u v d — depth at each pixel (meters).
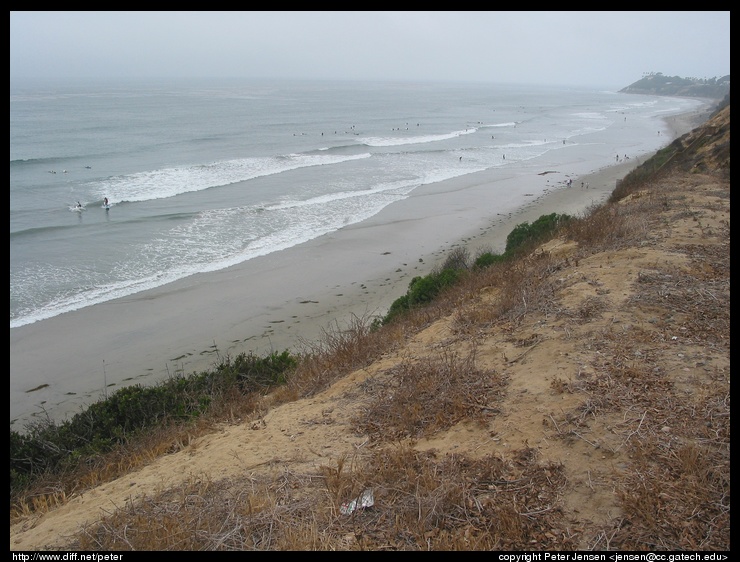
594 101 158.62
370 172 38.09
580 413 4.22
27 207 26.19
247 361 9.31
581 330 5.73
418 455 4.16
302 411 5.87
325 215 26.16
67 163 38.00
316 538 3.29
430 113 98.00
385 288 17.30
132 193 29.80
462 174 37.75
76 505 4.73
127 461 5.86
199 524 3.59
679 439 3.75
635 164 40.69
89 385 12.16
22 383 12.20
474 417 4.59
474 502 3.47
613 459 3.64
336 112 92.56
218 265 19.39
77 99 109.06
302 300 16.52
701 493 3.22
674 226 9.27
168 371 12.57
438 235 22.95
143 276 18.31
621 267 7.41
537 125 79.25
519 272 8.76
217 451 5.19
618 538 3.00
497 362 5.60
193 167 37.78
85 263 19.28
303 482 4.10
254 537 3.44
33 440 7.08
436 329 7.56
